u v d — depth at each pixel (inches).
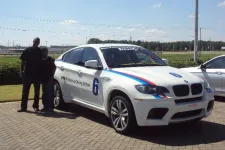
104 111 290.0
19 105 398.9
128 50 318.0
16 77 681.0
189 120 258.4
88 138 258.1
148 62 310.5
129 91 254.4
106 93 281.7
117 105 270.2
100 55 306.5
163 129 282.5
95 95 300.5
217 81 423.2
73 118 328.2
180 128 285.7
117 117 273.0
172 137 259.1
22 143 246.4
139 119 250.4
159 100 243.6
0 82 663.1
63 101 361.7
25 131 280.2
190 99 257.0
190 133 270.4
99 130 281.7
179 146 236.2
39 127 293.4
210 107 275.4
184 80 258.8
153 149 229.8
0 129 287.3
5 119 325.7
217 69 426.0
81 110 367.9
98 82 295.4
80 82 323.0
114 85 269.0
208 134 267.0
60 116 338.0
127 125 259.8
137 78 260.7
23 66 361.4
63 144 243.3
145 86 250.1
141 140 251.6
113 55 306.2
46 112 358.3
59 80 359.6
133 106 252.5
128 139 254.4
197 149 229.1
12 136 265.3
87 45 335.9
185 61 909.2
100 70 296.7
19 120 321.4
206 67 440.5
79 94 328.5
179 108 247.1
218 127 289.1
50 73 363.3
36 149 232.2
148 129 282.5
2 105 398.3
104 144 242.2
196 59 968.3
